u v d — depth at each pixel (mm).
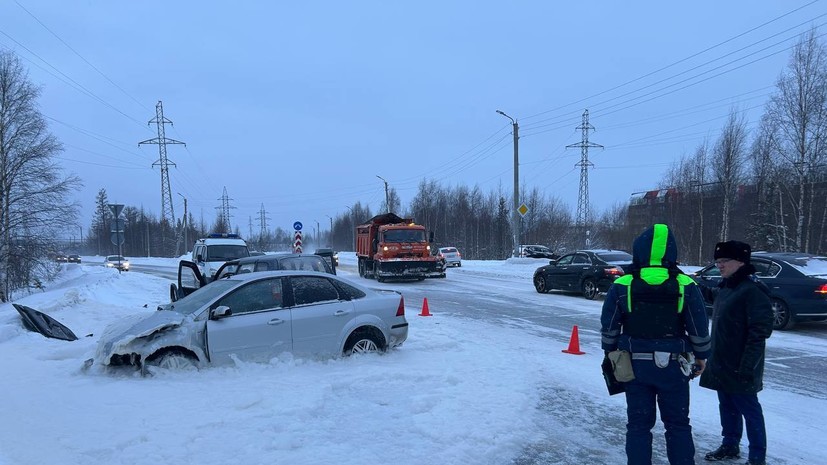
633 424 3490
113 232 22203
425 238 24094
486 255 72938
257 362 6461
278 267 11477
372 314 7406
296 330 6730
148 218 104188
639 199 69312
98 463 3727
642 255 3541
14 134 25906
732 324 4113
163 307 7207
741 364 3998
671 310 3398
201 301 6703
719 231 46469
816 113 31391
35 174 26125
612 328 3570
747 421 4156
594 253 16203
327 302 7125
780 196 36031
